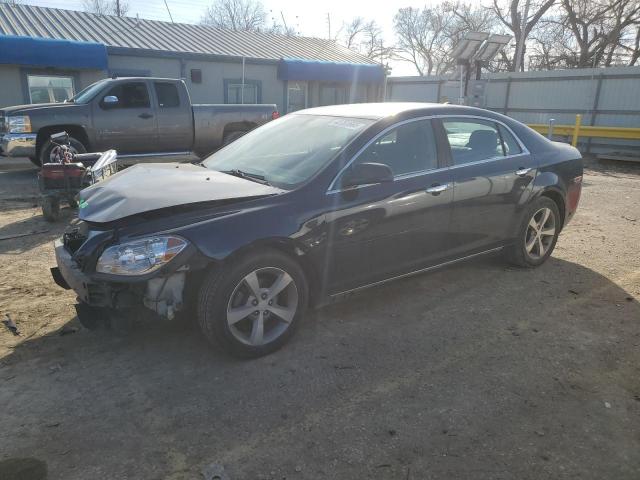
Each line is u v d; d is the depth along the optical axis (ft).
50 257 17.94
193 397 10.00
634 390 10.40
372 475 8.03
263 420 9.34
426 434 8.98
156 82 34.99
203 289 10.63
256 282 11.03
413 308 14.15
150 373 10.83
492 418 9.45
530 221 16.39
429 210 13.39
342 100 67.87
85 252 10.40
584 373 11.00
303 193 11.60
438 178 13.57
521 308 14.20
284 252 11.44
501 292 15.29
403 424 9.25
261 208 11.07
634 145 52.29
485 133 15.28
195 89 56.90
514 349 11.97
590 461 8.38
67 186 22.18
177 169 14.03
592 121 56.90
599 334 12.74
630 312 13.98
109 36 54.90
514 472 8.13
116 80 33.88
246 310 11.03
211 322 10.64
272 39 71.20
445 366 11.21
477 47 51.21
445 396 10.11
